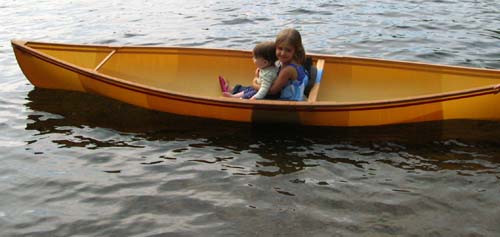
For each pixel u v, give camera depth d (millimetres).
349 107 4711
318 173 4152
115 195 3893
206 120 5066
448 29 8242
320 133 4801
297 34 4820
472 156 4375
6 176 4160
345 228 3492
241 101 4793
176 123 5020
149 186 3996
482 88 4613
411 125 4875
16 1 10812
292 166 4262
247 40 7957
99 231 3502
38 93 5730
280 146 4582
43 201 3836
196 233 3457
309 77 5125
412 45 7543
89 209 3732
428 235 3414
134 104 5312
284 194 3873
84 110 5297
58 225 3566
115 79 5215
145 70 5934
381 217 3602
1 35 8414
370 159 4363
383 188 3938
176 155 4449
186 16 9430
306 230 3480
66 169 4254
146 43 7922
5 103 5535
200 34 8312
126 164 4316
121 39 8148
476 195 3826
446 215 3609
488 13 9117
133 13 9734
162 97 5070
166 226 3533
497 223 3514
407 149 4508
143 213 3682
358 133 4789
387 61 5457
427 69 5355
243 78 5848
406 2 10055
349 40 7840
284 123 4879
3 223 3592
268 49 4855
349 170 4199
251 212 3668
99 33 8484
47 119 5145
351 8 9719
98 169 4246
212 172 4176
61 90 5699
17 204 3803
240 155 4441
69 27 8875
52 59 5453
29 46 5672
